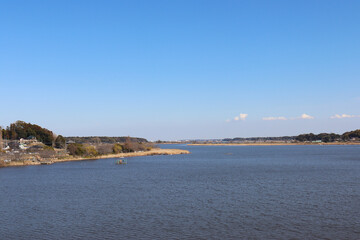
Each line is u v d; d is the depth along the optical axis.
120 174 105.12
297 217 47.84
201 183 82.06
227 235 40.31
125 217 48.78
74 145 188.00
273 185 77.25
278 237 39.47
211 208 53.81
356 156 194.12
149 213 50.97
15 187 78.44
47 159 158.50
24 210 53.91
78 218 48.53
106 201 60.41
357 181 83.31
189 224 44.91
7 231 42.69
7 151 174.25
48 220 47.62
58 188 76.38
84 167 130.88
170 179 91.12
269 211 51.44
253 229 42.47
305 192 67.38
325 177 92.25
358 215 48.69
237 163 149.88
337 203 56.72
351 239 38.62
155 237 39.84
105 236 40.41
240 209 52.88
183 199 61.44
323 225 43.88
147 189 73.56
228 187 74.88
